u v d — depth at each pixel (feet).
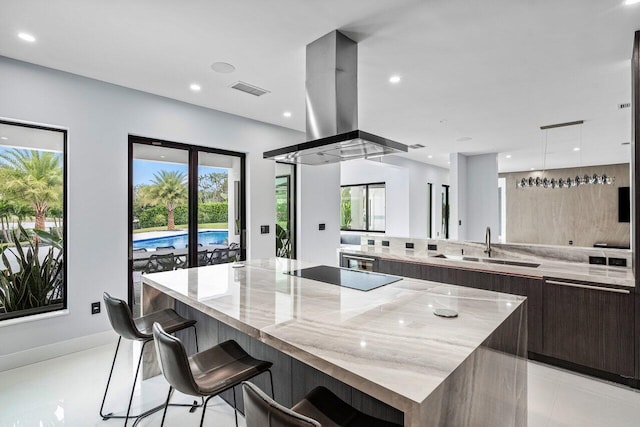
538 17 7.05
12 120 9.22
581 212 29.19
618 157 24.62
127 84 10.95
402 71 9.81
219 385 4.72
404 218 26.61
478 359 3.99
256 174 15.29
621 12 6.82
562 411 7.17
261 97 12.16
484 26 7.44
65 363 9.36
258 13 6.98
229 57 9.00
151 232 12.19
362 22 7.32
